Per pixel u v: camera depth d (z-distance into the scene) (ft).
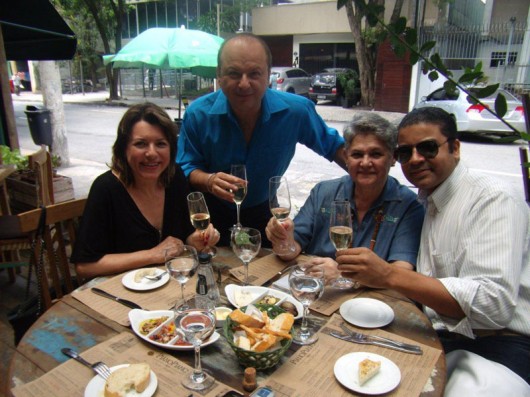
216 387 4.01
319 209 7.57
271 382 4.09
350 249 5.32
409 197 7.11
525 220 5.65
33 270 12.41
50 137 23.53
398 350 4.65
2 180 10.99
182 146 9.21
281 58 72.74
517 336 5.75
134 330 4.78
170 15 80.43
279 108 8.59
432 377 4.21
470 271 5.55
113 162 7.17
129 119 6.82
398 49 4.11
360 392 3.92
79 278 7.54
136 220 7.18
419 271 6.46
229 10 70.18
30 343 4.71
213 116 8.53
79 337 4.82
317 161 27.25
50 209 7.86
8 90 14.75
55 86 23.62
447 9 47.29
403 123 6.06
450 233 5.96
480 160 25.44
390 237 6.91
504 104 4.01
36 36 15.71
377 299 5.83
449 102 29.84
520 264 5.38
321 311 5.48
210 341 4.58
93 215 6.82
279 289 6.01
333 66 68.49
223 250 7.50
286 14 67.67
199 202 6.54
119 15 58.85
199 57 20.61
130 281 6.03
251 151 8.78
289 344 4.27
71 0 62.49
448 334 6.15
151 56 20.70
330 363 4.41
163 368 4.26
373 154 6.60
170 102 60.54
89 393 3.85
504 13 57.77
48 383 4.01
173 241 6.97
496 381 4.94
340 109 49.26
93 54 79.05
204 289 5.30
